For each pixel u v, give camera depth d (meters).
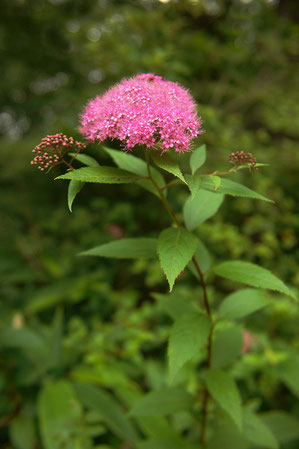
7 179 1.24
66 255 1.08
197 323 0.33
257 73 1.21
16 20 1.28
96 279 0.98
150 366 0.61
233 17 1.00
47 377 0.64
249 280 0.33
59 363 0.64
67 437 0.48
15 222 1.23
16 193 1.26
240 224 1.04
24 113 1.72
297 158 0.98
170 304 0.39
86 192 1.26
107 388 0.69
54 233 1.23
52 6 1.24
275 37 1.06
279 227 0.97
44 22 1.25
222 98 1.17
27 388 0.67
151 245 0.36
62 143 0.31
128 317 0.73
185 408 0.40
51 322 0.90
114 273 1.04
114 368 0.62
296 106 1.03
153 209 1.08
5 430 0.64
